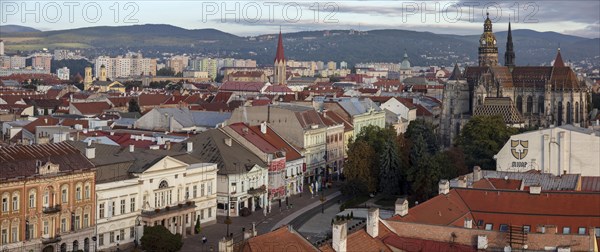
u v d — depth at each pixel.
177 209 177.62
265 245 97.69
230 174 199.88
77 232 158.62
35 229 151.38
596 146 197.75
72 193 157.75
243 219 198.25
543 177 165.00
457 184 151.00
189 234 180.88
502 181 155.62
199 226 182.12
